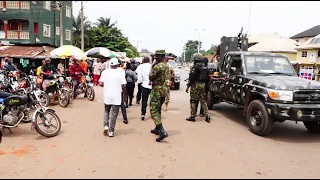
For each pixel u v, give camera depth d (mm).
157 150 4820
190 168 4059
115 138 5504
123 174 3801
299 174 3967
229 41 10789
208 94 8961
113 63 5461
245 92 6574
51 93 9141
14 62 18766
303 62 27453
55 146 4941
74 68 10516
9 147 4859
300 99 5559
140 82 7289
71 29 33875
